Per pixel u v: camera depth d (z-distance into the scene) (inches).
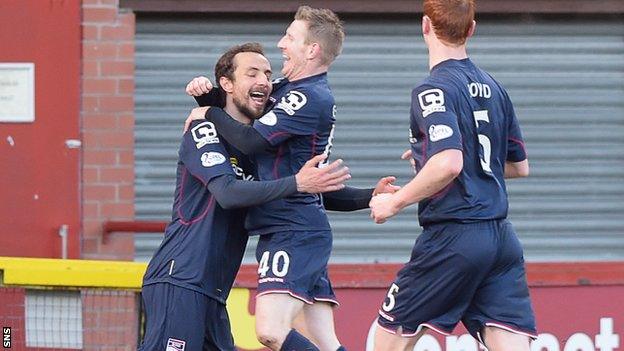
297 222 553.3
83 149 791.1
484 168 522.0
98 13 790.5
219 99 557.9
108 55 792.3
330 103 549.3
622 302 759.1
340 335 743.7
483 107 525.3
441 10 522.9
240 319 738.8
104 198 792.9
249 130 530.9
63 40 786.8
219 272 538.0
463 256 516.4
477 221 518.3
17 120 784.9
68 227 788.0
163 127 813.2
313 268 553.6
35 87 785.6
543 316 754.8
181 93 814.5
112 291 608.4
